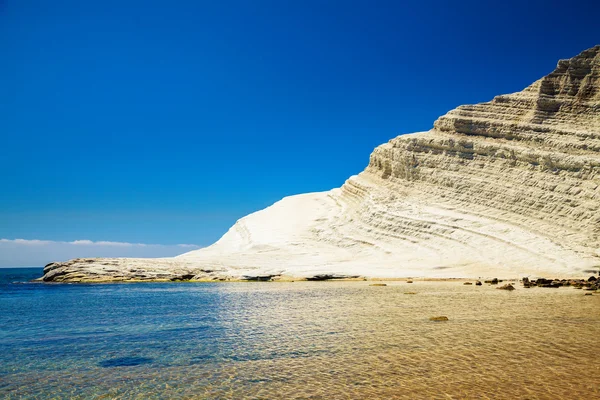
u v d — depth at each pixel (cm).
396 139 7475
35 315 2644
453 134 7000
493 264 5169
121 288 4509
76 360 1559
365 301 2938
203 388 1241
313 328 2025
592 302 2836
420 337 1784
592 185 5575
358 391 1180
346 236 6762
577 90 6594
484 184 6306
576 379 1245
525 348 1585
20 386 1288
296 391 1195
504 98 6950
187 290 4116
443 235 5891
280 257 6225
